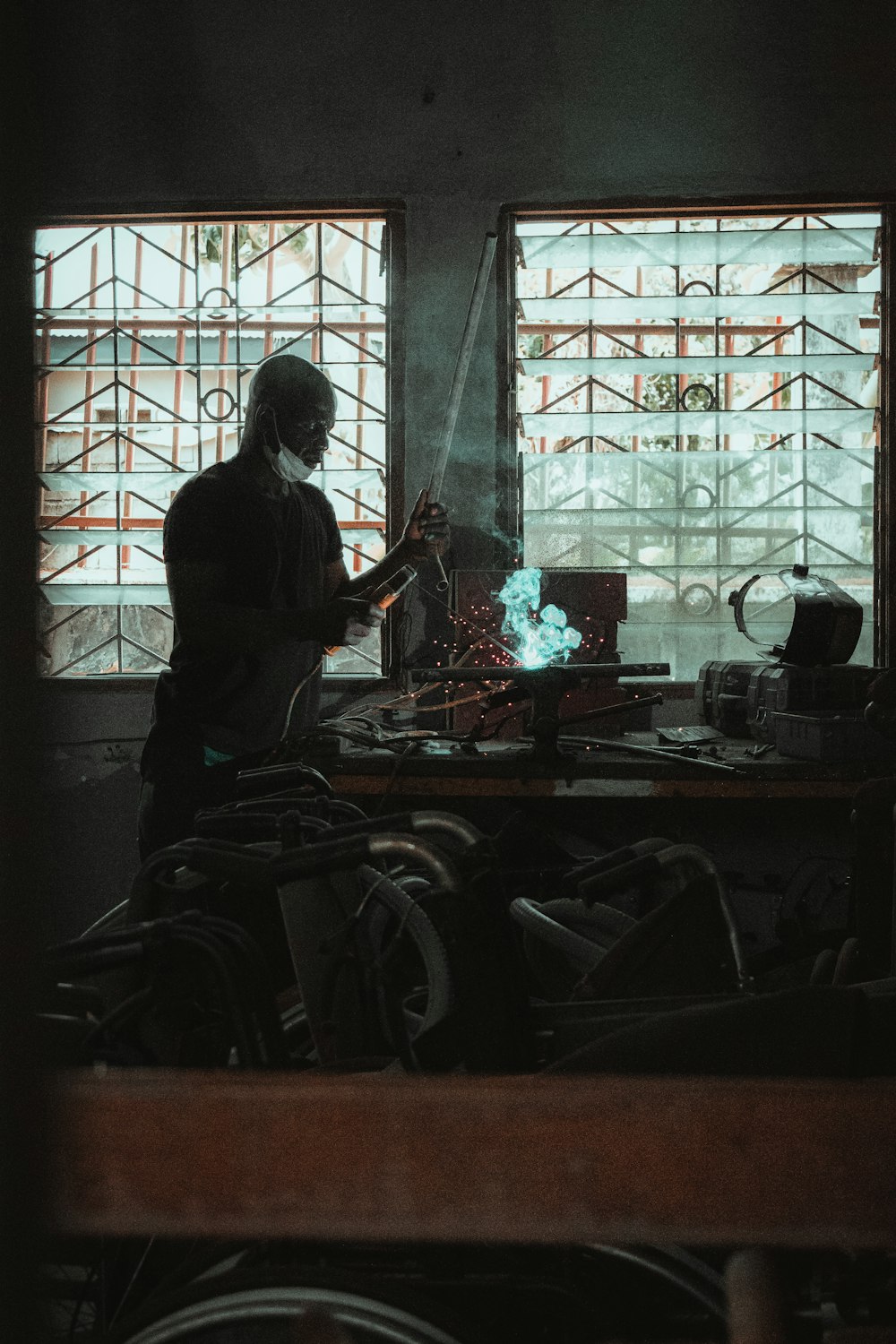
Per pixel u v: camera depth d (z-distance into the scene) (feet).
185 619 9.72
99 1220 3.08
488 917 5.39
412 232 12.41
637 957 6.43
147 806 9.86
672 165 12.30
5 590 2.43
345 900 5.75
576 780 9.46
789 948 9.21
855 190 12.19
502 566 12.35
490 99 12.34
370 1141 3.04
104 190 12.51
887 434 12.11
